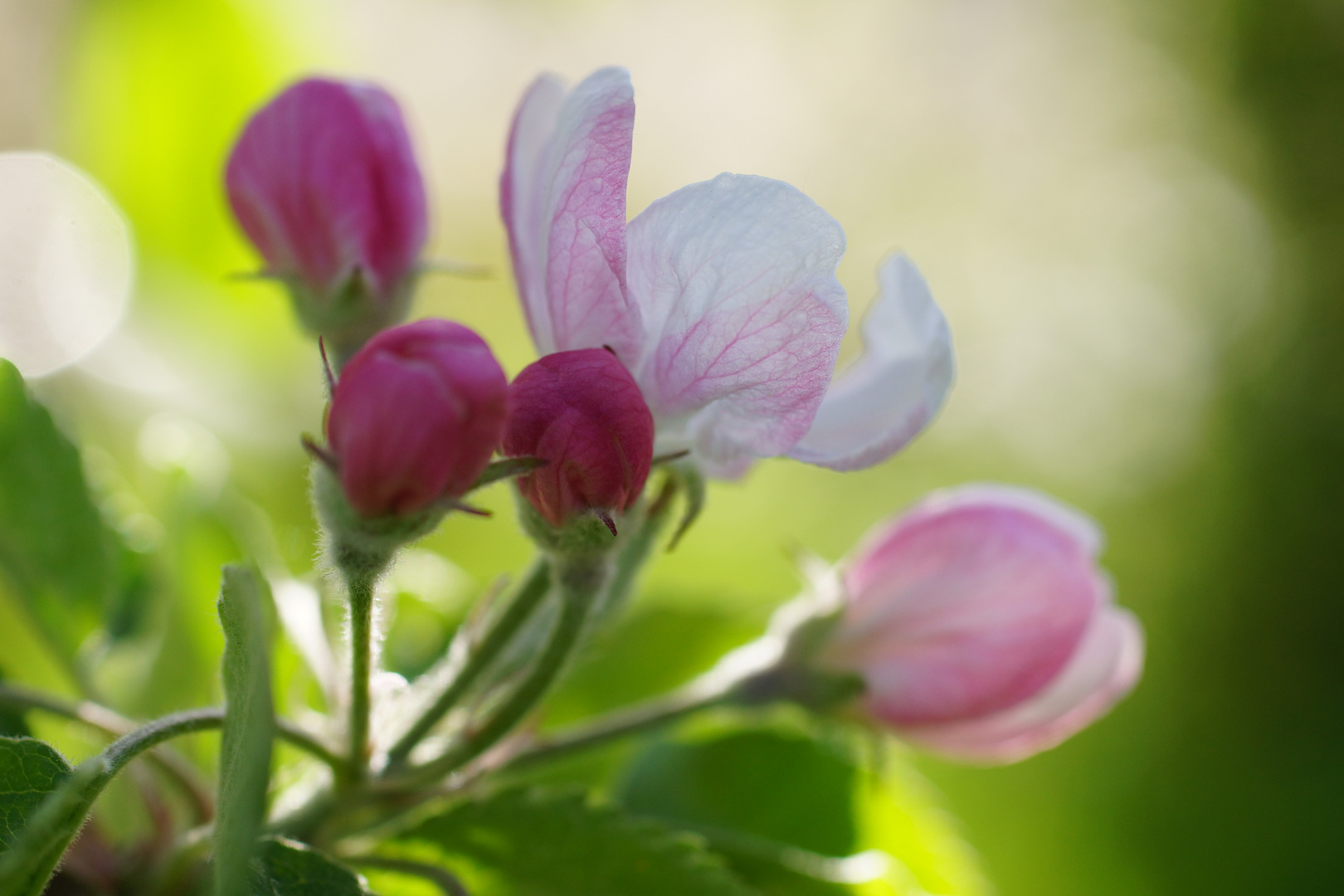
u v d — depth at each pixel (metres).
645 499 0.21
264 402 0.31
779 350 0.21
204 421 0.30
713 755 0.25
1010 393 1.07
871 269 1.08
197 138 0.29
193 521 0.24
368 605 0.20
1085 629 0.23
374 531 0.20
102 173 0.29
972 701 0.23
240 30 0.28
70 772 0.20
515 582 0.27
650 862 0.22
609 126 0.20
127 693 0.24
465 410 0.20
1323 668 0.87
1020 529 0.23
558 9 0.93
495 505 0.51
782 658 0.23
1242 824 0.71
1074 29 1.21
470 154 0.84
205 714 0.20
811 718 0.24
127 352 0.29
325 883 0.20
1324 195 1.13
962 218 1.15
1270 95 1.17
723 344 0.21
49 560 0.24
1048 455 1.04
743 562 0.69
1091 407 1.07
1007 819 0.61
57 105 0.29
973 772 0.60
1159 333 1.14
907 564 0.23
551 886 0.22
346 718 0.21
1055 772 0.65
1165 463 1.04
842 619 0.23
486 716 0.21
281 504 0.30
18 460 0.23
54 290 0.29
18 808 0.19
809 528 0.77
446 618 0.26
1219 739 0.77
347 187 0.23
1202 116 1.21
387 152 0.23
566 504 0.21
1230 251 1.16
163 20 0.28
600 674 0.26
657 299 0.21
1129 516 0.98
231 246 0.30
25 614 0.24
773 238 0.20
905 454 0.90
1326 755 0.79
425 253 0.24
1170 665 0.83
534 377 0.21
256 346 0.31
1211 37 1.19
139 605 0.25
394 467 0.20
